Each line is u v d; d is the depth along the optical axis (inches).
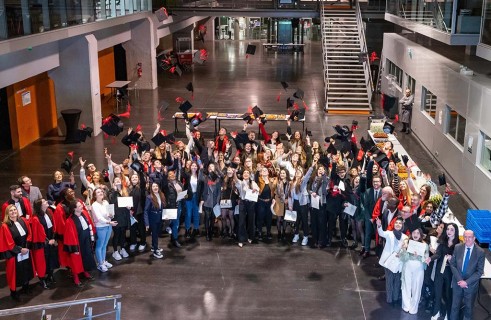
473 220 462.9
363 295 415.5
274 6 1314.0
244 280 436.1
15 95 770.2
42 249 417.1
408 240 385.7
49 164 713.6
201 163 536.4
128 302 406.3
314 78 1326.3
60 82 834.8
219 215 499.2
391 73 1058.7
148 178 483.8
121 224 453.4
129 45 1183.6
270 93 1146.7
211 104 1042.1
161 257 471.8
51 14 663.1
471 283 350.9
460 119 641.6
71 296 414.3
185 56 1466.5
